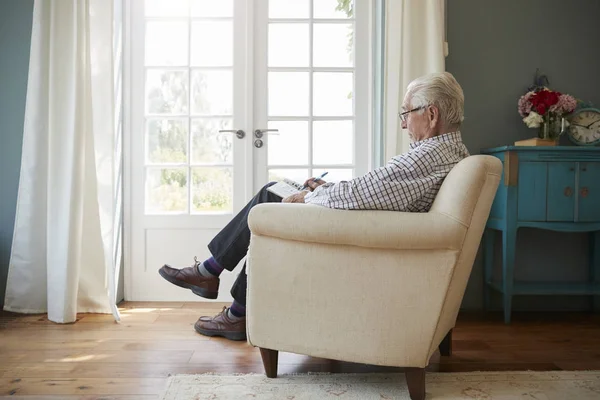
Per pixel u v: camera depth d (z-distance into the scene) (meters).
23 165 2.44
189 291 2.80
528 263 2.72
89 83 2.40
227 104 2.82
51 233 2.35
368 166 2.80
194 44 2.81
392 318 1.42
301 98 2.82
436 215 1.34
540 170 2.36
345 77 2.82
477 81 2.68
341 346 1.47
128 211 2.79
